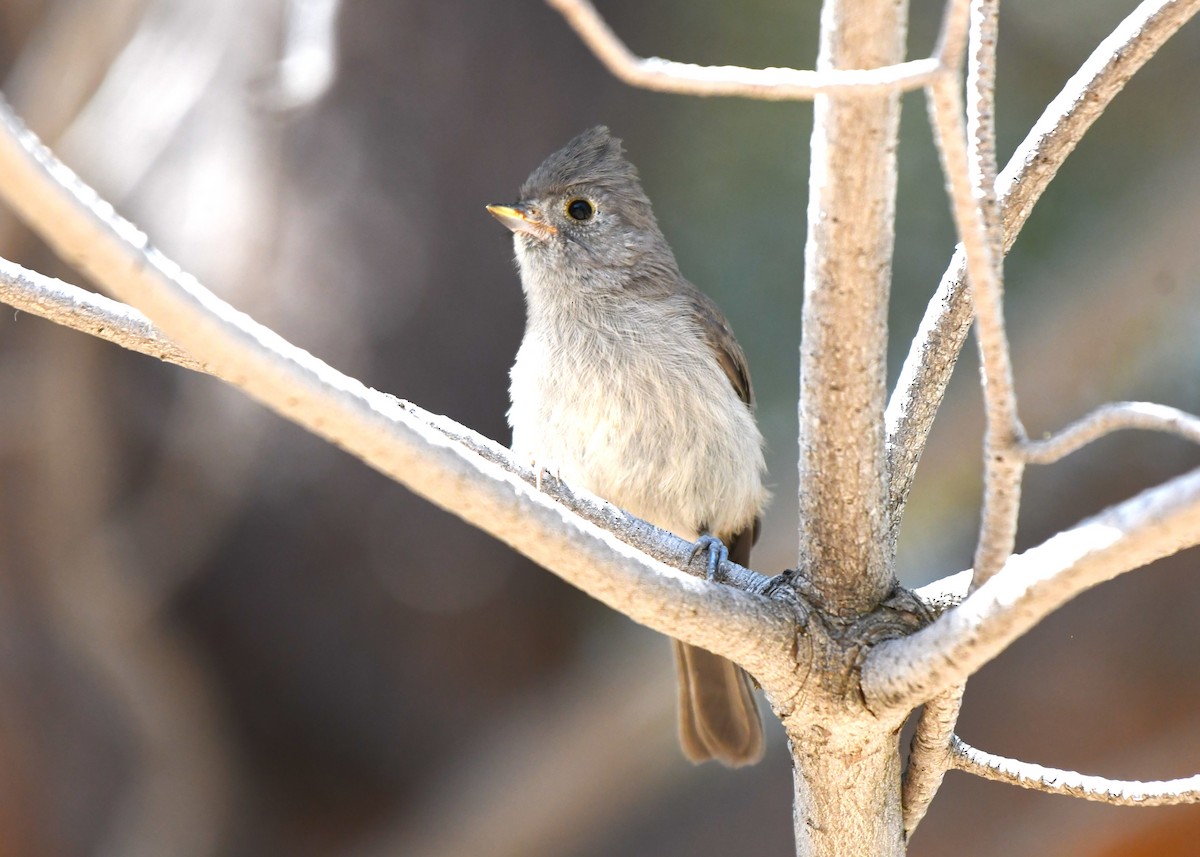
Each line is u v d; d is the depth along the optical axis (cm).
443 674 1275
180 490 1192
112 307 451
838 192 364
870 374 387
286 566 1235
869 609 412
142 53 1195
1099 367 1175
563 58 1268
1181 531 312
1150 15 422
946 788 1077
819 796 422
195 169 1157
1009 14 1203
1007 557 364
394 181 1206
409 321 1184
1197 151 1185
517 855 1263
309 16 991
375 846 1268
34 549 1148
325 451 1216
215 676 1241
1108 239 1202
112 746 1191
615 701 1266
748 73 306
